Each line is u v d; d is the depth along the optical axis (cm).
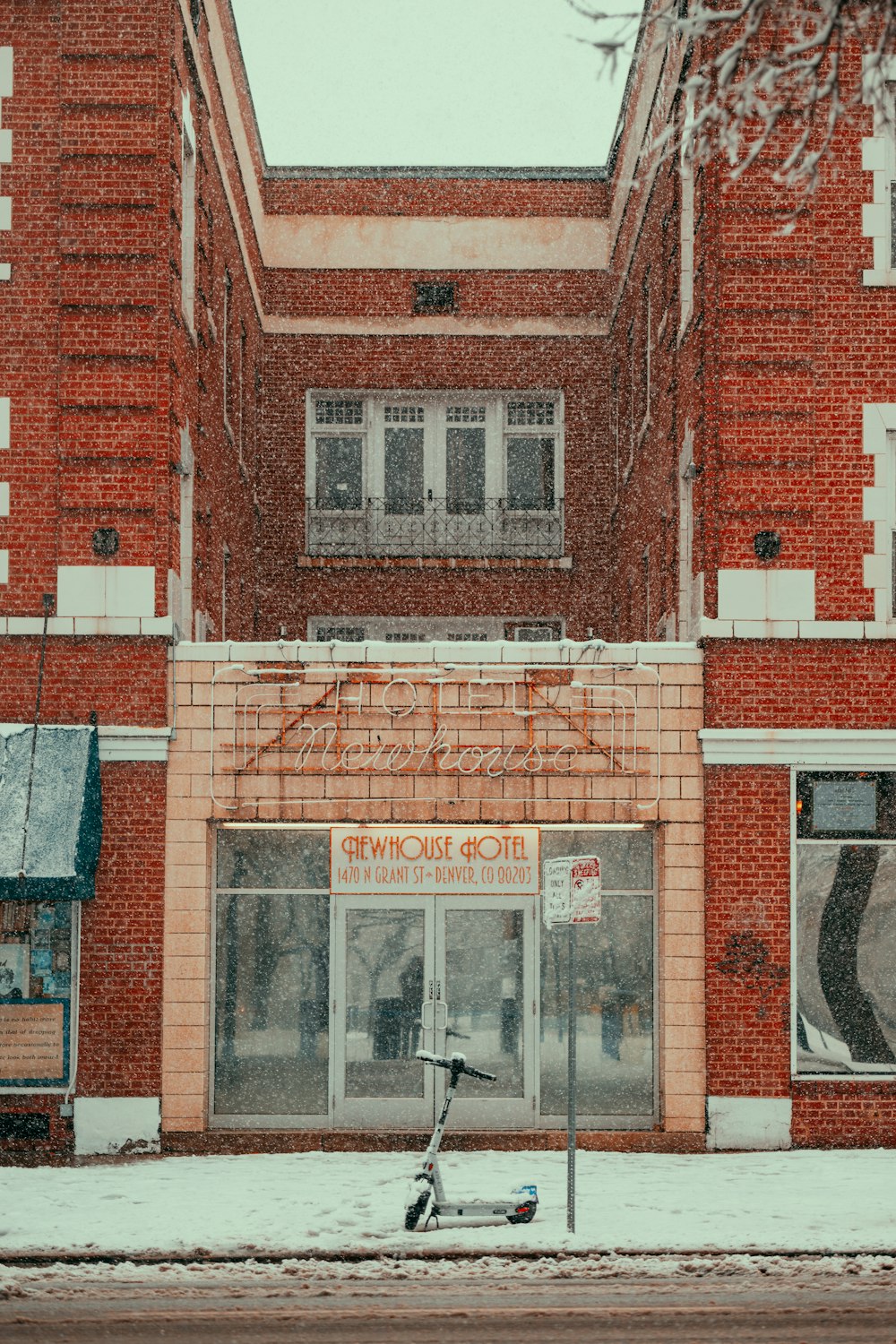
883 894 1580
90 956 1562
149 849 1568
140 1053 1556
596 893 1198
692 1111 1570
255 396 2555
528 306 2656
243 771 1588
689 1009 1580
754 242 1612
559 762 1600
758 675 1591
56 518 1580
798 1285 1038
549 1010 1614
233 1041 1600
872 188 1617
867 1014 1572
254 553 2522
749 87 895
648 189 2119
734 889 1580
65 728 1541
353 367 2642
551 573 2605
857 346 1608
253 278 2497
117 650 1575
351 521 2631
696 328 1677
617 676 1606
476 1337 911
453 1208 1180
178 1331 930
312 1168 1450
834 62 873
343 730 1602
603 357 2642
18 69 1611
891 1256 1109
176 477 1634
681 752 1600
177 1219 1209
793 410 1603
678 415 1820
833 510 1599
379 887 1611
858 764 1587
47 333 1592
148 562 1576
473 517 2634
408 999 1611
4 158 1603
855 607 1595
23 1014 1556
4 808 1484
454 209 2678
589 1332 920
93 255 1593
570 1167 1160
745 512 1597
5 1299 1015
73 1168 1460
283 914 1614
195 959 1569
